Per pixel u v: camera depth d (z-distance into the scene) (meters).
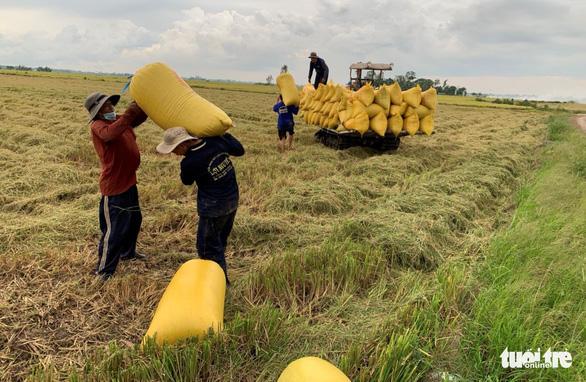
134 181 4.20
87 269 4.31
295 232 5.52
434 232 5.36
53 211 5.84
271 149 11.37
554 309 3.36
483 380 2.79
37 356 3.04
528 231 4.87
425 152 11.73
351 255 4.46
